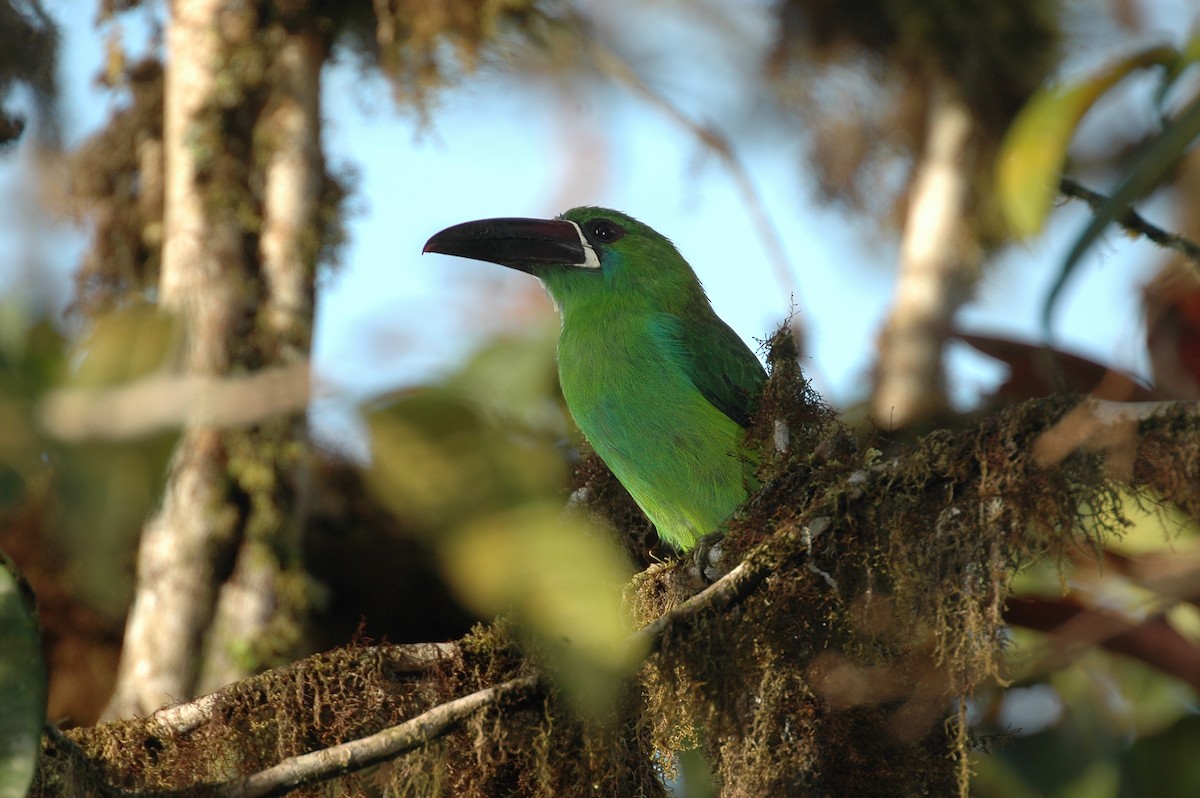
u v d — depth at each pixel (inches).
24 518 383.9
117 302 418.9
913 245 502.6
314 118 398.9
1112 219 245.1
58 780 256.7
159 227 414.9
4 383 211.8
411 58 419.5
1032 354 357.1
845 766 282.4
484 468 300.5
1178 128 244.2
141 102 422.6
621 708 280.5
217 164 387.2
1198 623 379.6
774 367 329.7
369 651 299.6
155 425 215.0
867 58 534.3
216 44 392.5
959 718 267.6
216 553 363.3
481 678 297.6
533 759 283.7
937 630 269.7
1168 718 381.4
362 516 423.2
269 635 361.7
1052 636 339.6
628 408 414.3
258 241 386.9
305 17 401.1
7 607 229.1
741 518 314.7
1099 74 284.2
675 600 335.6
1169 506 260.2
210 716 295.6
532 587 237.8
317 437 419.8
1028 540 268.5
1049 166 282.4
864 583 281.9
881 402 471.5
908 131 541.0
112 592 226.7
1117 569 339.3
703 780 340.5
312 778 261.3
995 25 503.5
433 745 280.1
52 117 422.6
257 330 379.6
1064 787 357.1
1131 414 259.1
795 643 285.3
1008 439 269.0
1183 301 346.0
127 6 426.3
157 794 260.1
